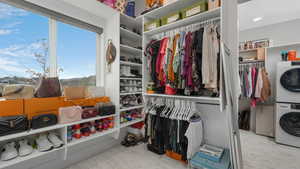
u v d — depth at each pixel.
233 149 1.31
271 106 2.83
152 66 2.13
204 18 1.72
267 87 2.85
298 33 2.91
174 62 1.78
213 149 1.78
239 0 2.17
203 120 2.00
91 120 1.80
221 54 1.38
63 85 1.98
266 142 2.55
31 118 1.39
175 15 1.87
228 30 1.63
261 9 2.57
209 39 1.50
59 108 1.56
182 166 1.75
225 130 1.81
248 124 3.23
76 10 1.98
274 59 3.04
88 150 1.99
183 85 1.70
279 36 3.11
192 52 1.60
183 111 1.91
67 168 1.73
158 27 2.09
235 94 1.78
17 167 1.41
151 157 1.98
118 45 2.21
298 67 2.34
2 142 1.39
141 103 2.72
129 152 2.14
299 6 2.46
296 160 1.91
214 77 1.45
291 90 2.39
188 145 1.70
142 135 2.58
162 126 2.02
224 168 1.42
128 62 2.40
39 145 1.40
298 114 2.33
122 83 2.36
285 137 2.43
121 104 2.32
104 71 2.40
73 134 1.76
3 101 1.26
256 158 1.96
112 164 1.81
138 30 2.88
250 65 3.28
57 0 1.78
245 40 3.58
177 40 1.79
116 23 2.22
